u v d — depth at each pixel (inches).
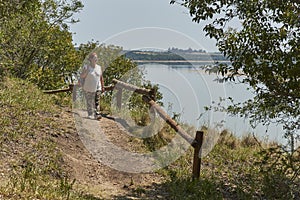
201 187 243.4
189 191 241.4
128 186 248.4
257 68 218.2
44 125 308.8
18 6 382.3
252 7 217.9
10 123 291.1
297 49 207.6
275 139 349.7
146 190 242.4
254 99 238.4
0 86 399.2
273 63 216.2
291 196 238.4
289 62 208.4
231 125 375.2
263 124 241.4
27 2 384.8
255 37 215.2
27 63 575.8
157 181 261.6
